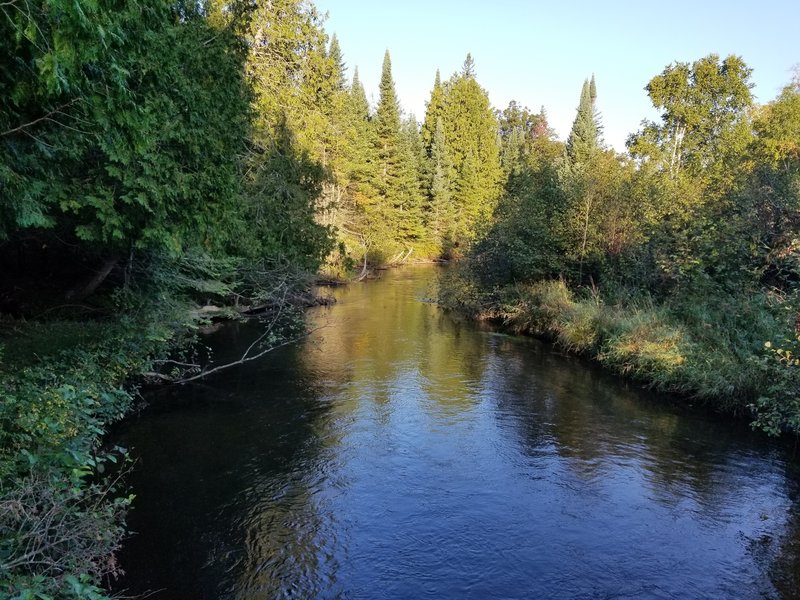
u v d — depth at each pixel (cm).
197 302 1772
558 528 666
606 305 1645
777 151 2108
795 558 613
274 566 578
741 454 886
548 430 982
